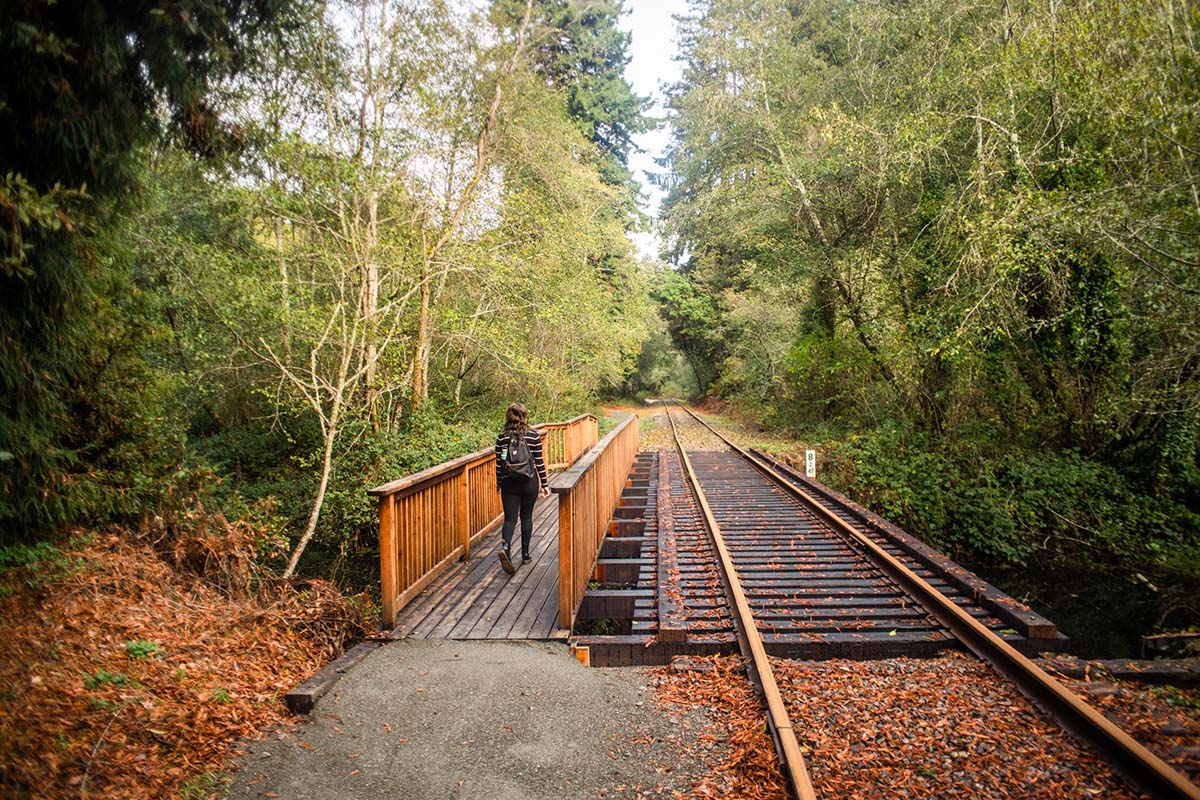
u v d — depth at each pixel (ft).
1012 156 39.81
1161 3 27.81
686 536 30.91
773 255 64.64
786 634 18.72
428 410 42.96
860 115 53.31
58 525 18.42
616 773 11.93
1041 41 35.19
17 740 10.38
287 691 14.28
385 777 11.62
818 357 72.13
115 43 13.58
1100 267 38.29
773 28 61.87
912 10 51.13
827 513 34.37
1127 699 14.61
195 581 19.06
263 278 33.81
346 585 30.40
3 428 15.56
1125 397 38.52
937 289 41.55
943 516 45.03
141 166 18.11
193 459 25.09
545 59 45.47
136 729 11.80
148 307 23.13
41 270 14.76
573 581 18.79
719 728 13.56
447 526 23.50
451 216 39.19
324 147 31.86
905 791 11.29
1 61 12.37
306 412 42.60
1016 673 15.64
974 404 51.49
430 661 16.19
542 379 58.49
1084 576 39.01
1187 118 28.02
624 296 81.00
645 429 102.22
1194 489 45.29
